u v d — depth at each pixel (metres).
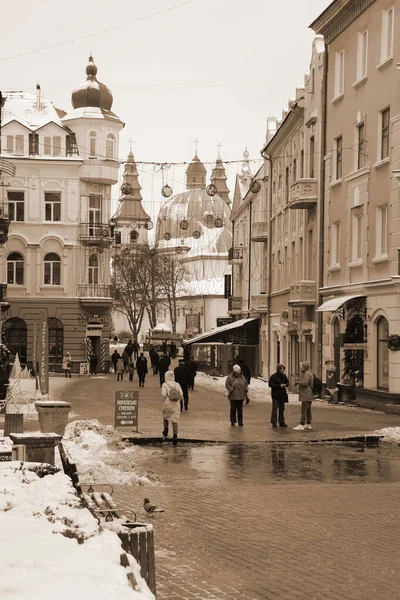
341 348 43.59
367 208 41.06
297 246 55.22
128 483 18.92
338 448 26.45
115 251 118.75
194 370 57.03
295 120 55.72
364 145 41.62
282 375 31.89
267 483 19.66
